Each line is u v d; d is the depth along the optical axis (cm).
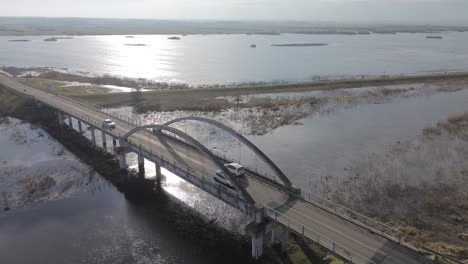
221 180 3341
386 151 5172
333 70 12975
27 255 3030
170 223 3506
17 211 3688
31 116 7081
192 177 3503
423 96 8706
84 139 5906
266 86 9594
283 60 15950
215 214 3656
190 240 3241
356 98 8406
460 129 5912
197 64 15000
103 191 4144
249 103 8025
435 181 4091
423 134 5869
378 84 10019
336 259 2792
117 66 14562
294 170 4612
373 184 4053
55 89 9188
